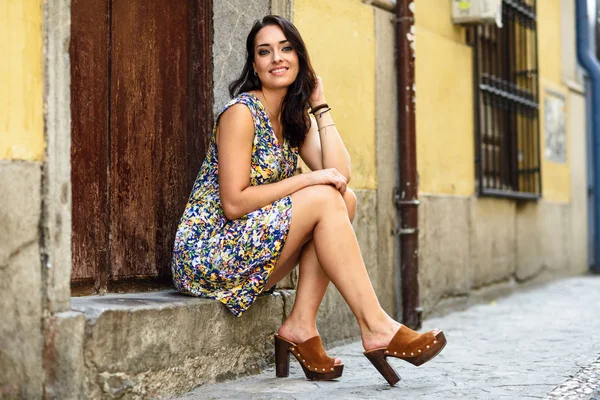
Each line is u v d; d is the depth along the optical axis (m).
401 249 5.53
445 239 6.29
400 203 5.53
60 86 2.93
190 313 3.39
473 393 3.34
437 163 6.25
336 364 3.63
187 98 4.15
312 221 3.47
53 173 2.89
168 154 4.03
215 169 3.67
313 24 4.72
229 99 4.16
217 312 3.55
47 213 2.87
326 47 4.84
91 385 2.95
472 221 6.85
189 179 4.15
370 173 5.25
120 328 3.04
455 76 6.64
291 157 3.79
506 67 7.84
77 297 3.45
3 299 2.73
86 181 3.56
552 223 9.16
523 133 8.23
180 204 4.10
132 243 3.80
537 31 8.70
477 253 6.95
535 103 8.43
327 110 3.85
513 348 4.58
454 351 4.49
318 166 3.85
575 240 10.09
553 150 9.27
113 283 3.69
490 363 4.09
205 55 4.14
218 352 3.58
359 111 5.16
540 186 8.48
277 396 3.29
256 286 3.53
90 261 3.57
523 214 8.21
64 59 2.95
